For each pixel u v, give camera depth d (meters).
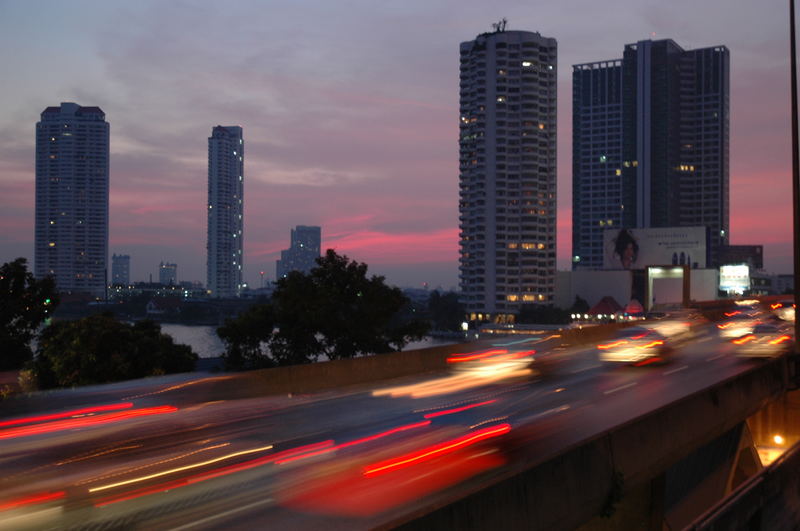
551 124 190.75
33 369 34.44
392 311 40.75
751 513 8.22
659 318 59.72
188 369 35.94
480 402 17.64
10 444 11.52
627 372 25.31
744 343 39.50
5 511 8.33
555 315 174.12
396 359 23.39
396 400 17.92
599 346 35.56
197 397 16.38
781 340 41.66
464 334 172.38
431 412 15.95
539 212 186.62
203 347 146.38
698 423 15.09
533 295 184.25
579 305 184.75
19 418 13.26
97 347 31.44
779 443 23.72
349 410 16.12
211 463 10.63
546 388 20.67
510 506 8.46
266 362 38.41
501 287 184.62
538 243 185.88
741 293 186.12
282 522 7.91
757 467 23.34
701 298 178.25
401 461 10.80
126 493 9.03
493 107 186.12
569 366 27.58
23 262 44.41
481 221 186.88
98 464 10.45
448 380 22.44
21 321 43.53
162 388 16.66
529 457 11.05
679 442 13.92
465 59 191.88
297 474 9.96
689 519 19.27
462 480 9.60
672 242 186.25
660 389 20.42
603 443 10.95
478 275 186.62
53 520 8.02
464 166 190.88
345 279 40.25
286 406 16.44
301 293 39.34
